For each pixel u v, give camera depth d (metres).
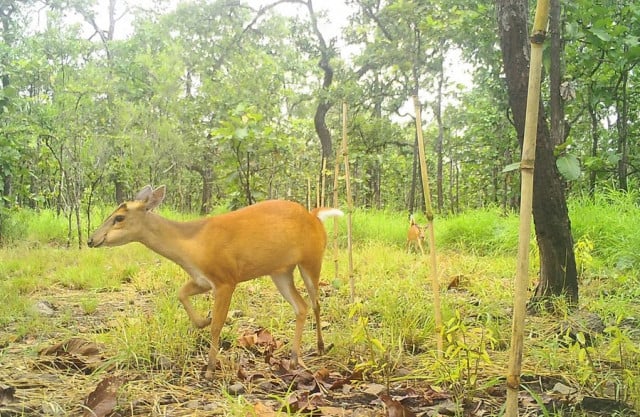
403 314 5.39
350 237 6.00
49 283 7.96
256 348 4.99
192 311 4.75
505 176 16.91
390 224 12.98
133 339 4.66
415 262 9.51
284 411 3.64
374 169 22.12
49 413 3.59
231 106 14.20
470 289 7.27
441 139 18.52
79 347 4.84
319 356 4.88
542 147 5.74
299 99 17.86
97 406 3.62
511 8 5.54
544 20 2.48
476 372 3.86
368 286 7.21
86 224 14.23
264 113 14.51
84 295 7.34
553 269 5.90
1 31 15.63
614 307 5.74
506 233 10.64
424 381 4.16
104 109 15.02
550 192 5.80
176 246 4.61
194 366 4.53
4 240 12.36
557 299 5.76
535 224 5.93
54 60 19.12
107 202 18.33
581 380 3.96
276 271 4.78
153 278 7.87
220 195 17.36
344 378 4.14
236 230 4.66
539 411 3.61
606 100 10.75
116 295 7.35
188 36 17.42
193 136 15.24
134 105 16.20
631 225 8.57
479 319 5.69
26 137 13.31
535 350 4.51
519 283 2.63
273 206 4.86
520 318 2.65
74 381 4.19
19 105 12.55
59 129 13.04
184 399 3.89
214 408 3.71
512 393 2.68
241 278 4.71
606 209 9.47
